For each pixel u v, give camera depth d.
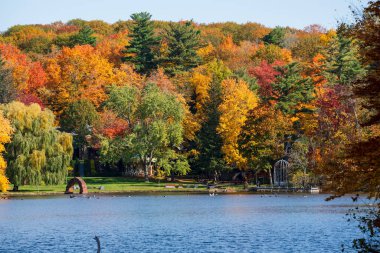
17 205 96.25
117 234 60.88
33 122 111.38
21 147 109.31
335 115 111.81
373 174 32.50
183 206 93.81
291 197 108.75
